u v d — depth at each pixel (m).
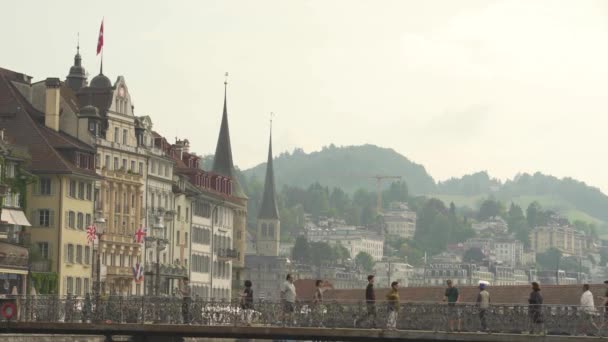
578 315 92.62
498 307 94.88
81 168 199.62
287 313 101.69
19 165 187.75
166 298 107.00
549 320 93.44
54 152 193.62
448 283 99.75
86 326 107.00
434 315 96.56
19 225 186.88
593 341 91.12
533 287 95.44
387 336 97.38
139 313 107.38
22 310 110.62
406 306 97.69
